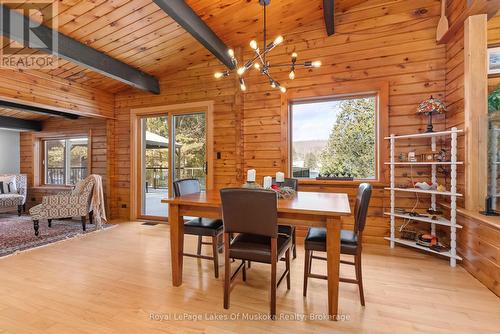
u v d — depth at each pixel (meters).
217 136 4.11
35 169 6.12
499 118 2.37
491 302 1.94
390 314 1.80
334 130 3.61
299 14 3.32
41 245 3.28
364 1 3.29
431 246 2.80
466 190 2.55
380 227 3.27
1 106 4.23
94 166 5.36
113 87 4.52
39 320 1.73
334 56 3.45
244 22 3.32
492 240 2.09
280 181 2.57
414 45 3.13
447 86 2.98
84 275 2.42
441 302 1.94
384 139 3.21
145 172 4.83
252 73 3.86
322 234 2.05
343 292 2.10
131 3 2.62
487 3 2.33
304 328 1.66
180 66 4.20
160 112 4.55
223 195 1.78
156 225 4.35
